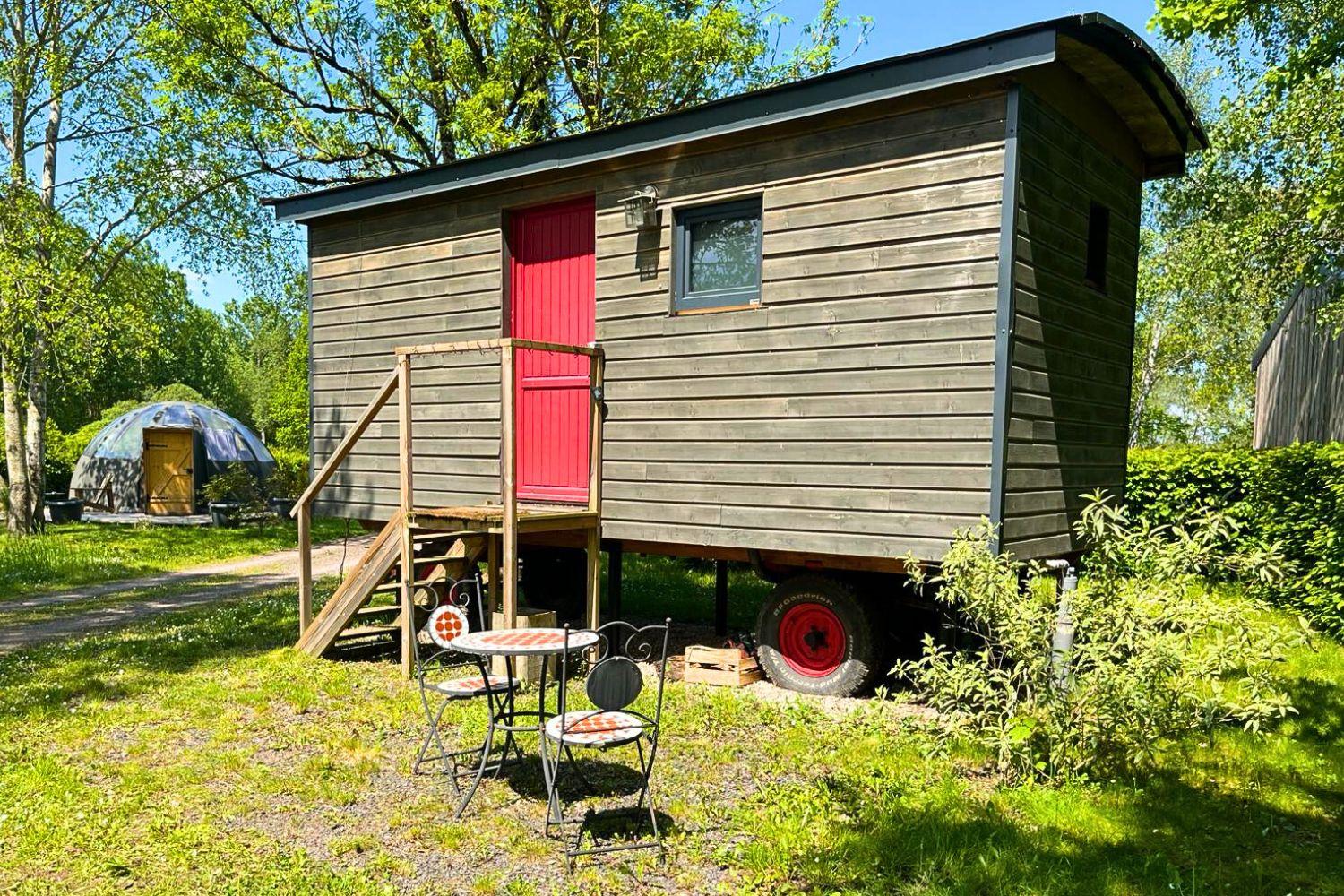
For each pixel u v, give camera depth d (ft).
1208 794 15.01
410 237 28.19
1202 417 112.98
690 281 22.84
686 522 22.44
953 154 18.52
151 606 36.37
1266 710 14.01
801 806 14.20
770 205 21.01
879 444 19.45
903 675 17.01
